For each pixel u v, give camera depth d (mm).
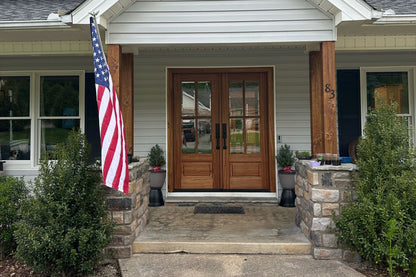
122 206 3266
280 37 3568
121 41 3576
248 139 5359
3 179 3631
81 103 5328
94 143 5297
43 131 5410
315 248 3180
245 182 5336
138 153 5309
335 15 3473
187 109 5387
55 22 3695
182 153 5387
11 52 4688
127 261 3164
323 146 3480
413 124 5090
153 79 5328
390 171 2941
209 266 3041
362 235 2883
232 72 5324
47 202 2818
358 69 5160
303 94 5242
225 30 3600
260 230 3766
